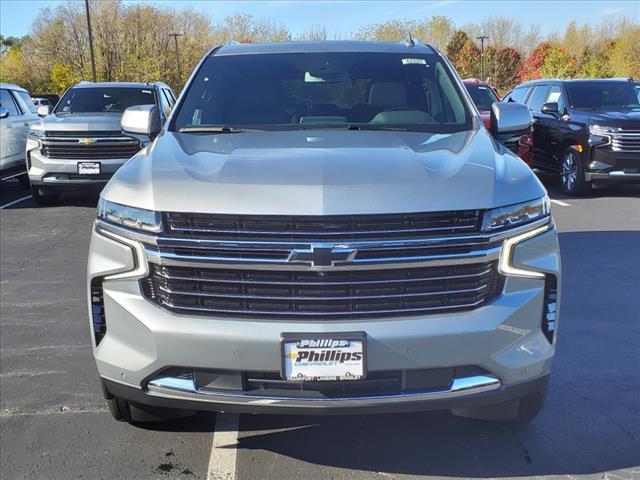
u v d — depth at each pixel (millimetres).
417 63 4309
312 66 4242
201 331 2613
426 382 2674
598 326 4863
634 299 5480
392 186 2598
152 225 2641
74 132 9742
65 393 3861
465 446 3232
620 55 47031
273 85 4105
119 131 9750
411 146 3184
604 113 10781
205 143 3328
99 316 2836
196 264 2605
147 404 2807
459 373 2691
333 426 3434
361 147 3107
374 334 2568
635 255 6938
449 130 3672
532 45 73062
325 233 2535
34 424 3488
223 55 4453
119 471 3047
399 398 2645
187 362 2654
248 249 2564
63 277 6410
